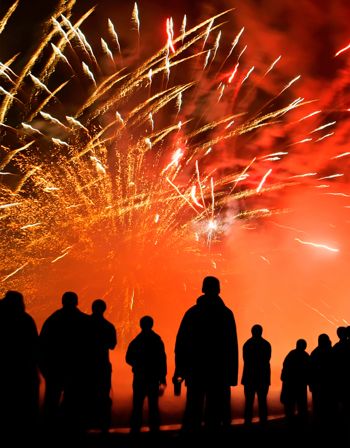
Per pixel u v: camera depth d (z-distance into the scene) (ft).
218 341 27.53
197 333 27.61
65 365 27.63
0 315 25.55
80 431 27.99
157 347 30.07
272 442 30.45
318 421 35.19
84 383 28.14
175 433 29.35
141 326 30.71
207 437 27.27
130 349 30.07
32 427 25.13
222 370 27.40
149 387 29.71
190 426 27.35
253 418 35.86
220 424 27.58
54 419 27.48
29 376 25.18
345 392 34.42
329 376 34.81
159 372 29.89
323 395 34.96
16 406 24.70
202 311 27.99
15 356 25.02
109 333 29.76
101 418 29.58
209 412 27.40
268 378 34.12
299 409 36.55
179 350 27.73
